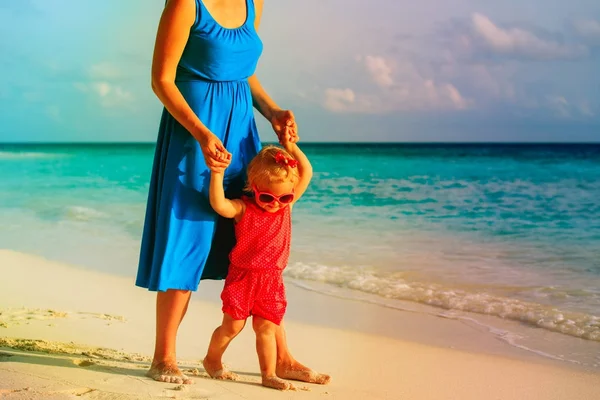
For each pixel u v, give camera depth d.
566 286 6.89
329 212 12.92
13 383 3.02
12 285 6.61
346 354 4.61
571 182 19.30
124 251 8.79
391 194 16.12
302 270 7.64
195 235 3.38
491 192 16.84
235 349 4.52
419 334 5.21
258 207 3.38
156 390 3.07
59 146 64.25
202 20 3.26
